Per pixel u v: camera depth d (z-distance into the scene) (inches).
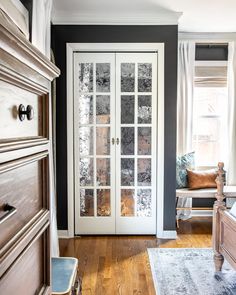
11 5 68.3
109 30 134.9
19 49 24.3
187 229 154.0
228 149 168.6
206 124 176.6
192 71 166.2
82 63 138.2
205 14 135.0
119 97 139.5
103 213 144.2
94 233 144.3
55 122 133.8
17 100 26.7
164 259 117.3
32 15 83.8
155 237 141.9
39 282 34.2
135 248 128.8
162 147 138.7
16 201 26.4
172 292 93.2
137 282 99.7
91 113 139.9
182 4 123.8
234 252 89.0
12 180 25.4
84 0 119.9
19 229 27.2
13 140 25.4
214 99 175.2
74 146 140.4
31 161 30.3
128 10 130.2
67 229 141.8
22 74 26.7
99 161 142.2
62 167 139.9
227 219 94.1
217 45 169.2
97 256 120.5
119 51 137.6
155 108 139.0
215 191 153.7
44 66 32.1
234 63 164.9
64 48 135.3
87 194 143.3
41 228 33.7
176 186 155.9
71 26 134.6
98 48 135.4
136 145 141.0
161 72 136.1
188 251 125.3
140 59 137.9
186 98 166.2
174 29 135.0
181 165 163.5
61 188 140.6
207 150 177.3
